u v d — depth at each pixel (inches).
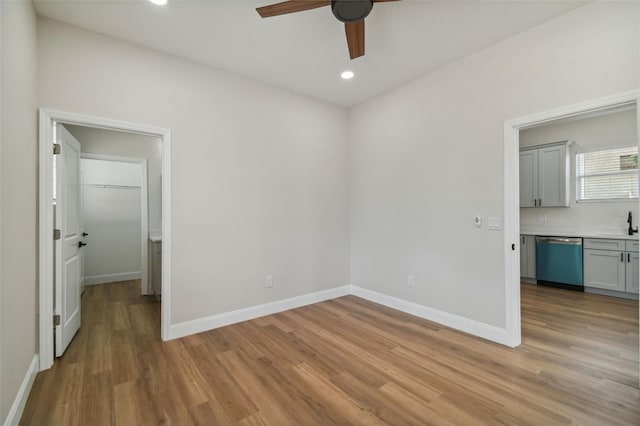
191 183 118.2
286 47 109.7
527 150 207.0
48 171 91.4
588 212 189.8
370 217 160.4
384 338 113.1
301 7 72.2
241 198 131.3
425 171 132.8
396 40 105.0
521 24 96.5
